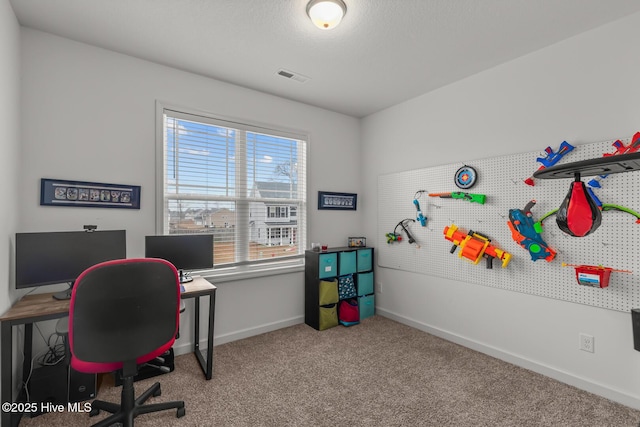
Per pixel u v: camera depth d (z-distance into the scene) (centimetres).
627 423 167
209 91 269
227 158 285
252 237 300
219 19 189
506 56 231
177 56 234
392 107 337
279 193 319
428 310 298
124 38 210
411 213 314
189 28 198
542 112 218
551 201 211
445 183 281
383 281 347
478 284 257
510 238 235
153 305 147
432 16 184
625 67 183
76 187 210
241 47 221
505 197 237
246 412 178
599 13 180
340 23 191
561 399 190
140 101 237
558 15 182
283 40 211
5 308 163
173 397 192
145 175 238
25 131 194
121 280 138
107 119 223
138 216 235
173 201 256
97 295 133
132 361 145
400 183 326
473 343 261
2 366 149
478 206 255
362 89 294
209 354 212
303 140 332
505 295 240
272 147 314
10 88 172
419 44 215
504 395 194
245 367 230
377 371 224
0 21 157
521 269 229
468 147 265
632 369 180
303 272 329
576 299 201
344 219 364
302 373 221
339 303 328
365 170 372
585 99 198
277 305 309
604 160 109
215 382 210
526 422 169
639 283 177
